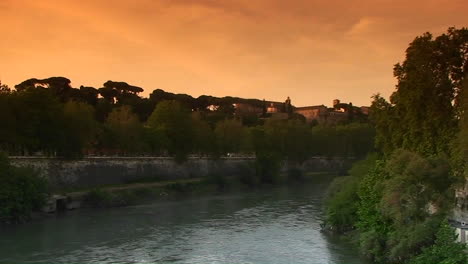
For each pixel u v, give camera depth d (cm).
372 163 5744
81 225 6375
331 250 4709
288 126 14700
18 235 5656
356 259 4309
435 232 3522
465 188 3759
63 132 8644
